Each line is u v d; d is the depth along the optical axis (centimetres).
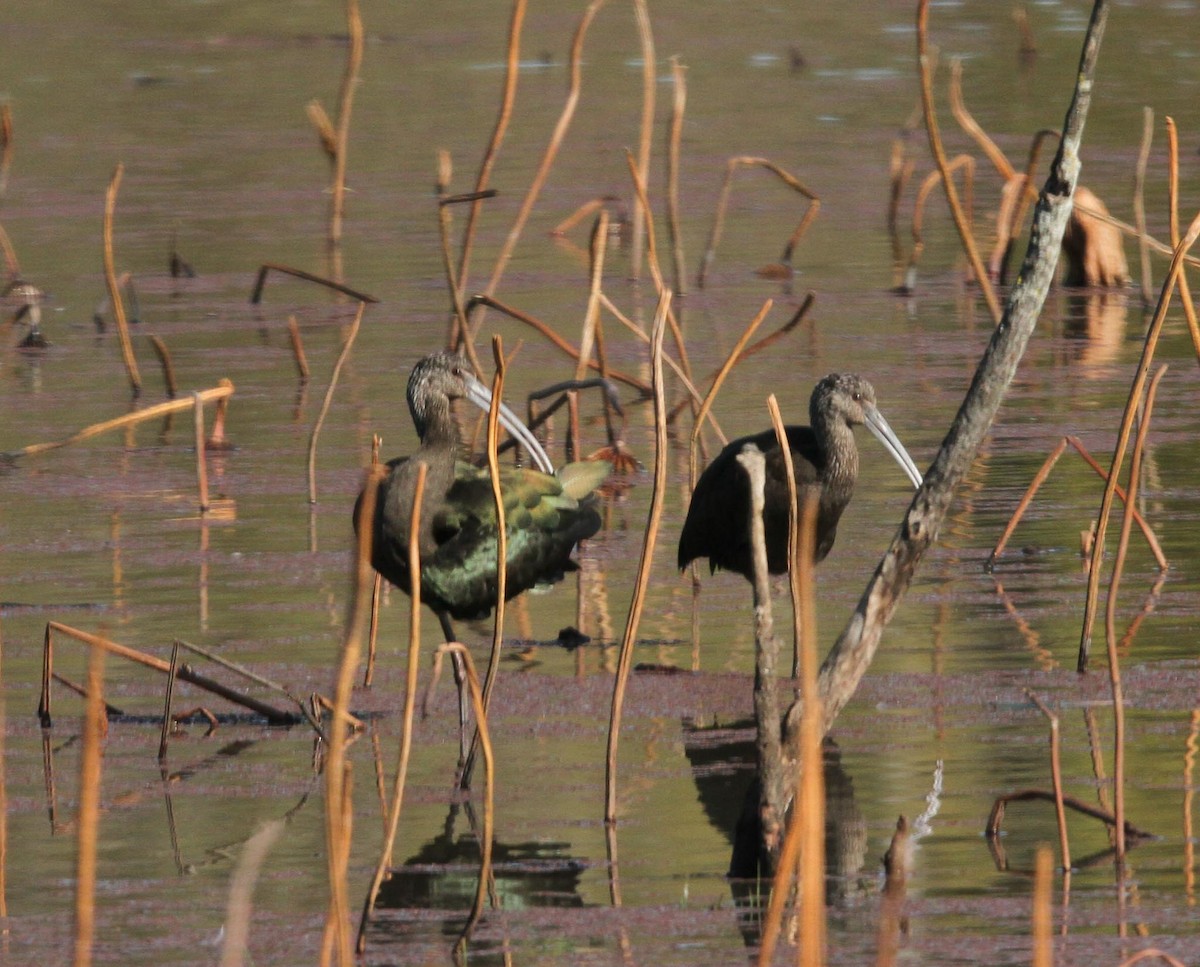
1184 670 1179
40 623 1347
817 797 662
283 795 1033
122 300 2595
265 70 4703
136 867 932
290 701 1184
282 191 3350
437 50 4962
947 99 4056
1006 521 1559
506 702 1176
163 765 1083
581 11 5566
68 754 1102
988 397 871
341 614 1370
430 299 2569
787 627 1312
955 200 1331
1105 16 855
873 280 2630
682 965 805
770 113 3981
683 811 990
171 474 1788
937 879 884
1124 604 1323
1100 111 3806
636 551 1535
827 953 809
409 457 1217
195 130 3941
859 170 3409
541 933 841
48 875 923
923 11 1230
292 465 1808
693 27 5250
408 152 3672
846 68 4522
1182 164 3262
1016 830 945
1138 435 948
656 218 3100
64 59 4922
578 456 1753
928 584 1393
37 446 1733
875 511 1614
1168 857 902
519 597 1432
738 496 1358
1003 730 1091
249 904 883
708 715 1145
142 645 1291
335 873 719
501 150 3659
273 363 2241
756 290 2581
